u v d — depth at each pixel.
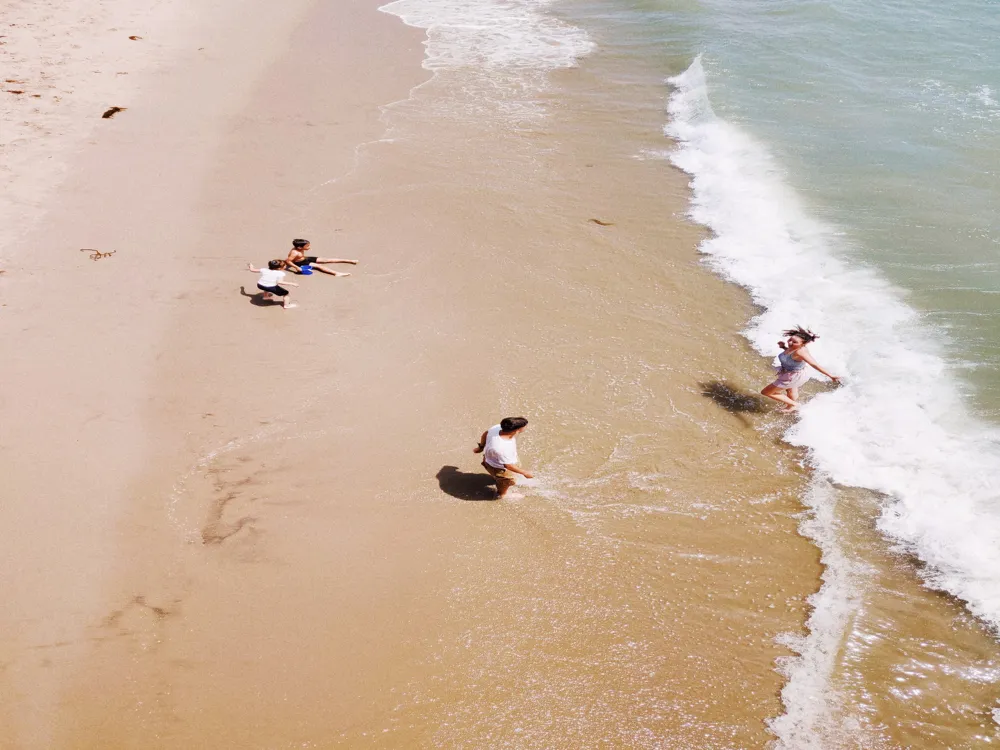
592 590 8.01
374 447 9.79
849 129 17.92
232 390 10.65
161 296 12.48
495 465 8.79
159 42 23.11
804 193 15.54
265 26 25.17
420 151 17.55
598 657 7.34
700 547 8.54
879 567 8.30
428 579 8.09
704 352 11.62
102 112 18.47
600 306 12.62
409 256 13.85
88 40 22.77
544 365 11.29
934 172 15.98
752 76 21.00
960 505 8.87
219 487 9.13
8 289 12.40
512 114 19.62
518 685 7.08
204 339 11.59
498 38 24.97
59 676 7.07
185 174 16.11
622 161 17.30
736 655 7.41
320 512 8.87
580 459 9.69
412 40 24.67
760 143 17.45
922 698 7.02
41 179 15.55
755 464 9.66
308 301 12.61
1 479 9.05
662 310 12.55
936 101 19.06
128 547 8.33
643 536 8.66
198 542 8.44
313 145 17.66
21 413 10.03
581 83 21.53
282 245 14.01
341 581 8.05
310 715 6.80
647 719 6.82
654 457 9.73
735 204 15.33
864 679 7.19
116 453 9.51
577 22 26.48
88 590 7.86
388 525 8.73
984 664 7.30
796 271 13.28
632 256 13.92
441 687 7.05
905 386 10.61
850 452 9.76
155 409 10.23
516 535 8.62
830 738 6.70
